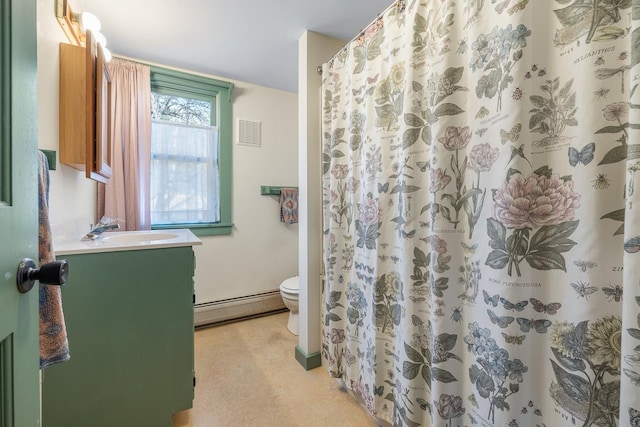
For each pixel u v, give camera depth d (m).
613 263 0.65
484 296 0.86
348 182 1.50
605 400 0.65
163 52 2.05
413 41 1.08
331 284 1.56
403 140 1.10
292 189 2.76
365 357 1.35
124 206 2.01
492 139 0.83
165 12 1.62
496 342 0.82
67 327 1.10
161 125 2.26
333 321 1.55
